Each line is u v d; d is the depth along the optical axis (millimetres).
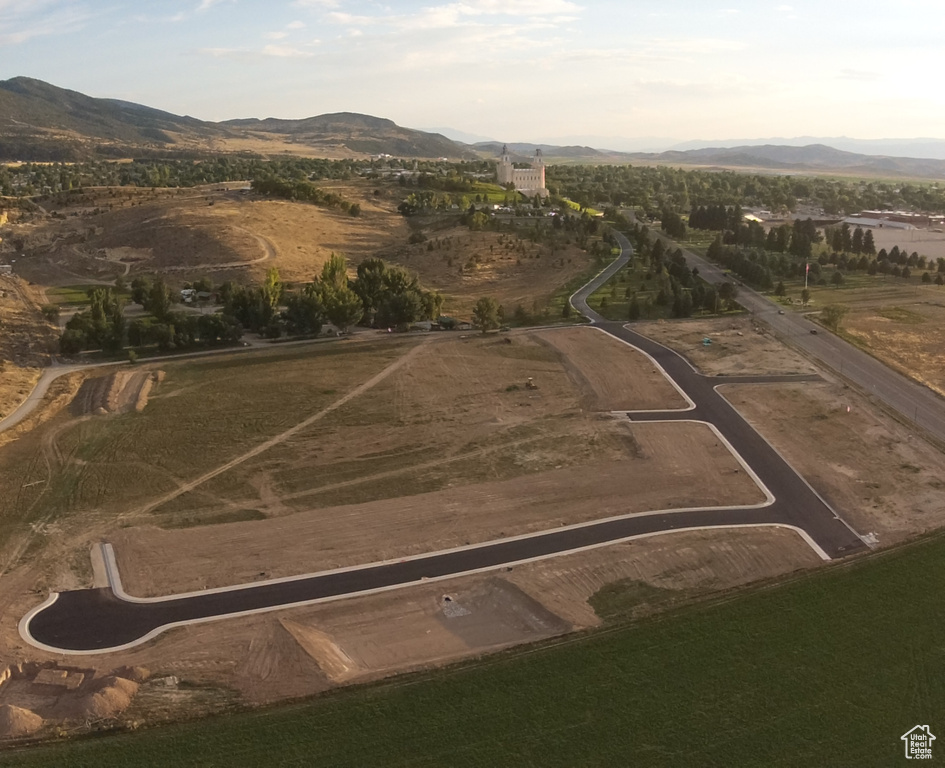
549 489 67875
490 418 83938
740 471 71688
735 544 59312
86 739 39375
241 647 46844
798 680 44094
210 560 56438
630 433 79938
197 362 102250
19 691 43219
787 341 111062
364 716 41031
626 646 46969
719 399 89125
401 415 84625
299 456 74375
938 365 101312
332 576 54750
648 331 116812
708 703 42281
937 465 72938
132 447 75938
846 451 75875
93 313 109438
